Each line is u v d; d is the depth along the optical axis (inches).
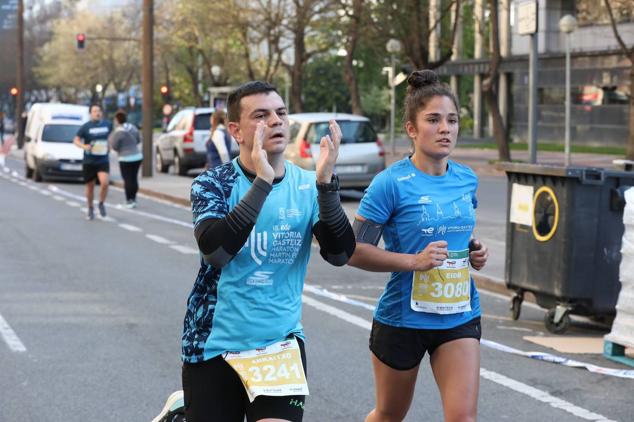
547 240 436.5
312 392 333.7
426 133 228.5
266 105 191.2
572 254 425.7
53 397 327.9
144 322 451.2
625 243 376.8
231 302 191.3
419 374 361.7
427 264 219.6
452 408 221.9
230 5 2181.3
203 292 193.8
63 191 1309.1
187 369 196.2
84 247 723.4
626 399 327.6
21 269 614.5
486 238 752.3
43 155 1467.8
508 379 352.2
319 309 486.6
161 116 4697.3
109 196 1222.3
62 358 381.4
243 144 194.2
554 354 393.1
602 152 2074.3
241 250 189.6
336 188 191.8
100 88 3528.5
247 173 194.9
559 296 429.7
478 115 2878.9
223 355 191.6
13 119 4569.4
